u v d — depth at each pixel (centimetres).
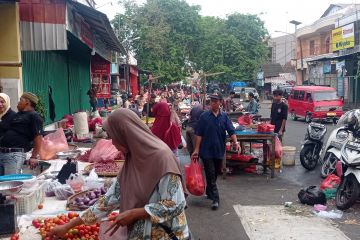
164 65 3975
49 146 761
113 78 3278
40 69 1249
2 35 847
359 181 662
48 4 872
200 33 4522
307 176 965
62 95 1617
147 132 275
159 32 3950
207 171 707
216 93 712
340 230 598
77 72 2016
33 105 662
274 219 645
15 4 843
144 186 267
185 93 3875
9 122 643
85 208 459
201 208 707
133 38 3784
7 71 880
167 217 266
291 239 564
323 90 2311
